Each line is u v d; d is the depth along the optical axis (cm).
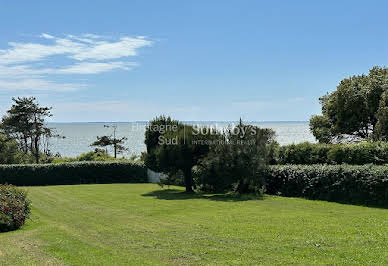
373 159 2080
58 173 3269
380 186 1620
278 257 782
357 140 3472
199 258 792
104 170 3359
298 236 980
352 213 1427
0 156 4050
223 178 2184
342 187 1777
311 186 1938
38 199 2141
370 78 3356
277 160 2630
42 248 920
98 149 5150
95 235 1089
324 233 1014
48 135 5103
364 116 3319
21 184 3189
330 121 3666
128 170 3400
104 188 2784
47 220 1462
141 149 8644
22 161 4238
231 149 2141
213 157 2167
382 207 1584
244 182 2166
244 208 1617
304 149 2509
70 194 2380
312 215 1380
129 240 1000
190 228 1156
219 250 854
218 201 1897
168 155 2333
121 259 796
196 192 2414
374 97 3186
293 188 2066
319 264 724
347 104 3328
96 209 1719
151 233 1095
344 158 2220
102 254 848
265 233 1030
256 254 811
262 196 2084
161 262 767
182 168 2408
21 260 799
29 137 4984
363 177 1684
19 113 4856
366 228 1078
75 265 753
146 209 1670
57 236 1084
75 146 9794
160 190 2600
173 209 1648
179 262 765
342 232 1023
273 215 1394
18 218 1288
